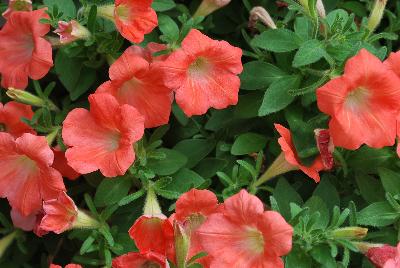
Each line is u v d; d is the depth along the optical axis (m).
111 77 0.80
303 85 0.84
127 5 0.83
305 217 0.79
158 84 0.81
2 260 0.91
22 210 0.83
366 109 0.79
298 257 0.79
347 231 0.78
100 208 0.87
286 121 0.86
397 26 0.91
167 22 0.87
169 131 0.89
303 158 0.81
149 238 0.79
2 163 0.83
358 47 0.80
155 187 0.82
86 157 0.80
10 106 0.85
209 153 0.89
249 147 0.85
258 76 0.85
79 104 0.87
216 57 0.81
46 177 0.80
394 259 0.76
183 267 0.75
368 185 0.84
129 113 0.78
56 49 0.88
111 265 0.81
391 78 0.77
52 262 0.90
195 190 0.78
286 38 0.84
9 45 0.86
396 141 0.84
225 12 0.94
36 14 0.83
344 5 0.93
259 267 0.76
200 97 0.82
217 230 0.76
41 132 0.86
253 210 0.75
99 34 0.84
